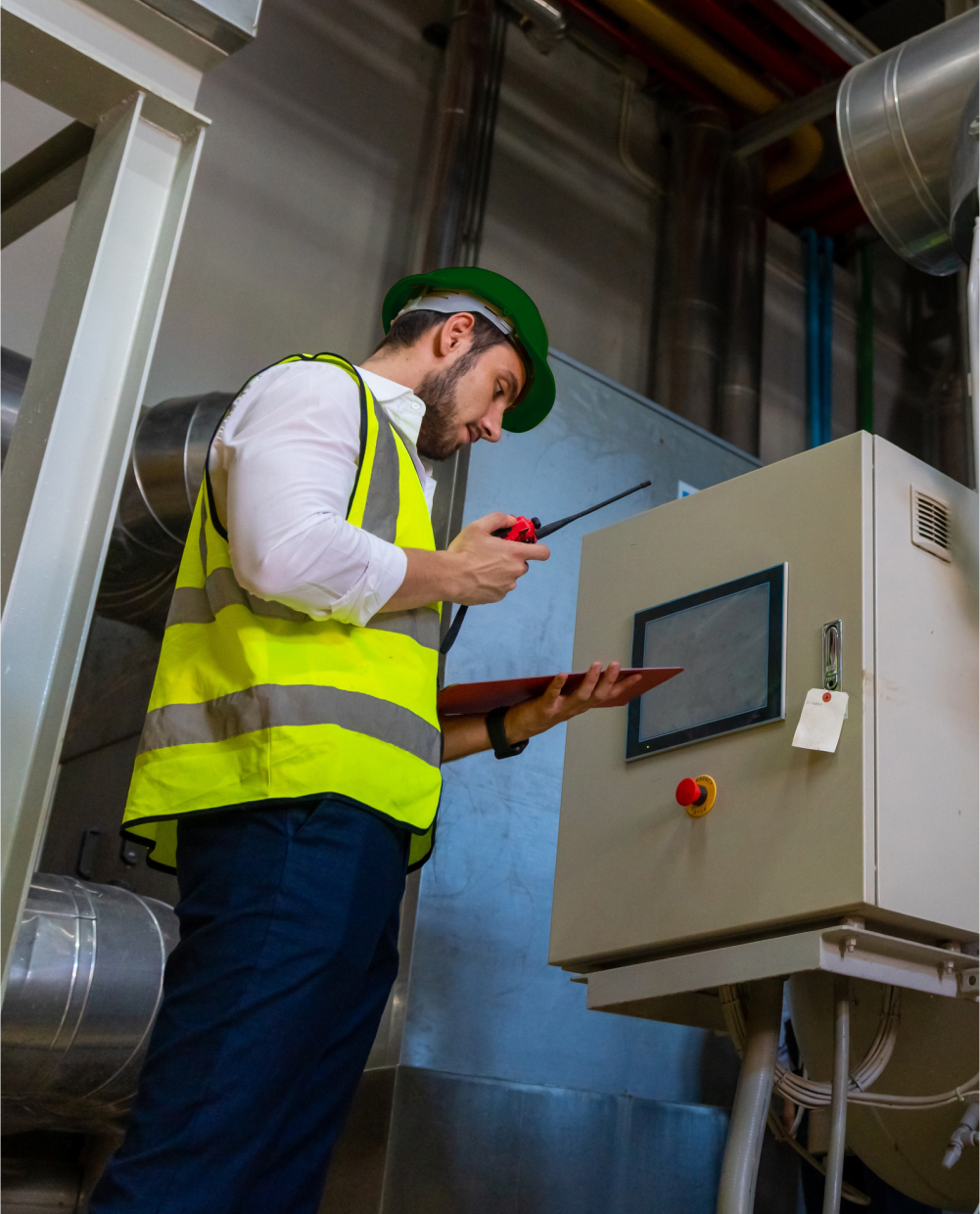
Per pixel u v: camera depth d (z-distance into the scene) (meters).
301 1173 1.21
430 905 2.38
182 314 3.18
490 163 3.78
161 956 2.12
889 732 1.57
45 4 1.43
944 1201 2.00
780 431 4.47
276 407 1.31
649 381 4.17
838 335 4.85
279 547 1.22
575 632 2.08
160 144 1.52
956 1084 1.73
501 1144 2.17
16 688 1.28
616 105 4.47
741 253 4.26
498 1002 2.40
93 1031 2.01
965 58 2.42
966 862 1.59
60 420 1.37
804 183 4.87
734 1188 1.54
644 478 3.02
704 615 1.84
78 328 1.40
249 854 1.20
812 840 1.56
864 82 2.59
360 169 3.70
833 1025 1.75
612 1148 2.29
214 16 1.50
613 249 4.25
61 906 2.08
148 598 2.82
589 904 1.84
